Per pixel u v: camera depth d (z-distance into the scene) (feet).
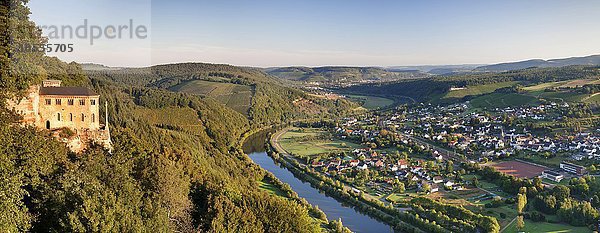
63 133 270.67
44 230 173.58
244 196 292.20
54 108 280.10
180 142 494.59
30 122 268.00
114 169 222.07
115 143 305.32
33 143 215.10
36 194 188.96
